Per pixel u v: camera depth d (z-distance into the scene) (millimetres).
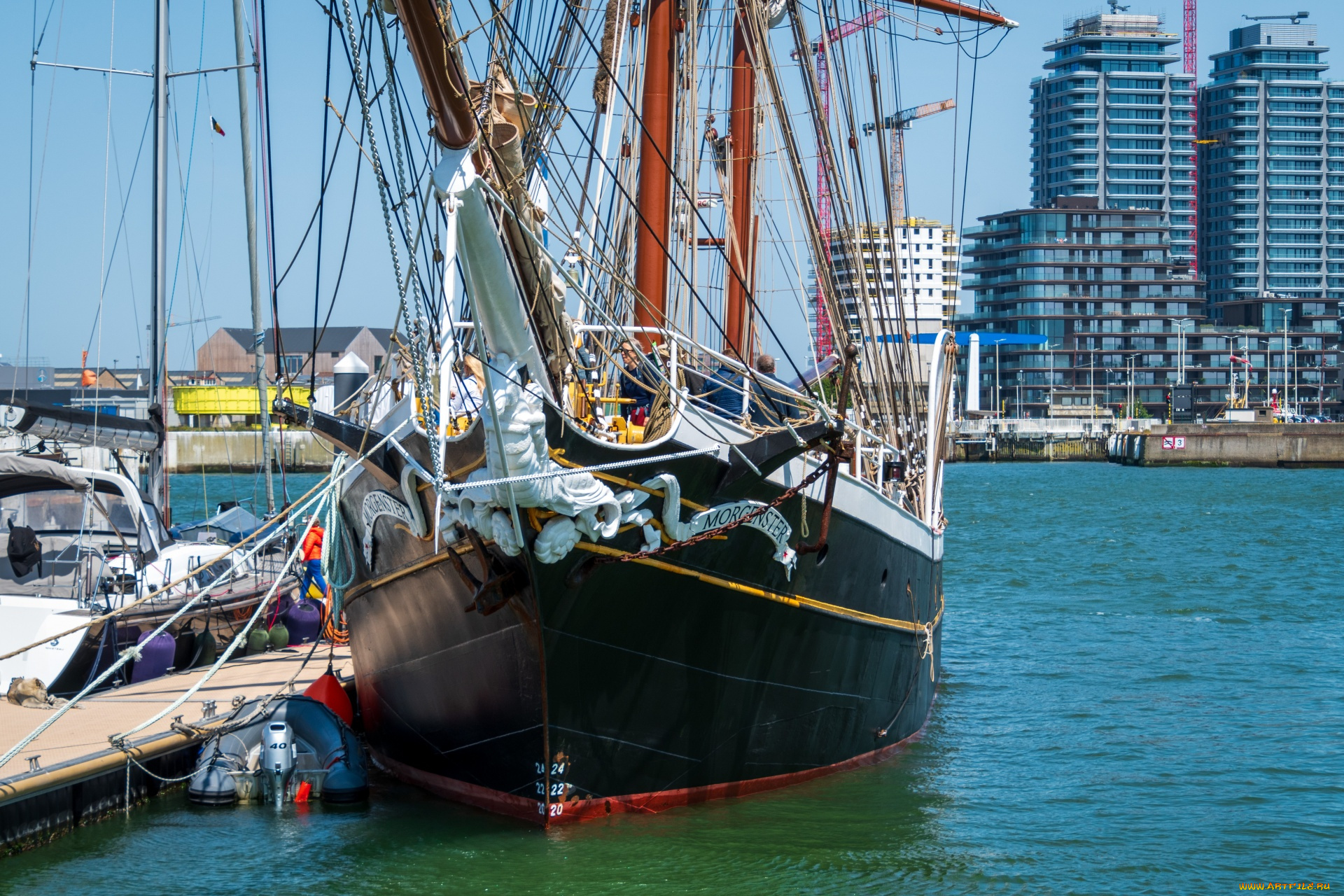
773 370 15977
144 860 13086
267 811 14789
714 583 13398
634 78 17641
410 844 13344
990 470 161000
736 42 21078
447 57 9055
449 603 13188
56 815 13828
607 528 11906
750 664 14305
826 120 17984
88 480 20328
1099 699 22938
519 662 12664
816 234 16875
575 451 11641
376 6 9000
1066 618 34250
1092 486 115750
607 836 13445
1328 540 60438
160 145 26234
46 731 15344
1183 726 20516
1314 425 155875
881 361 18438
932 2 24812
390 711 15633
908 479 19328
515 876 12484
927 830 14531
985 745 19109
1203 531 66250
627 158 17891
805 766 15898
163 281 25969
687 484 12633
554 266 11062
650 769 13836
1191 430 167000
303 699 16359
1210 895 12805
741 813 14586
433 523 12672
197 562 21109
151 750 14836
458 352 12484
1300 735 19797
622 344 13438
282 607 22984
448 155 9742
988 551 55188
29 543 19500
